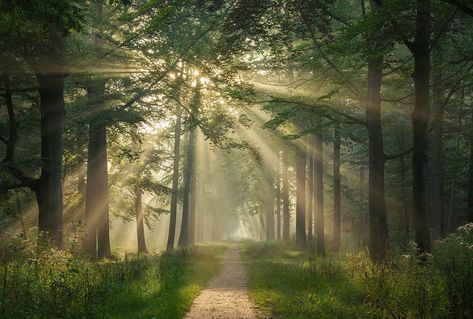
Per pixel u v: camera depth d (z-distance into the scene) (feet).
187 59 74.28
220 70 72.84
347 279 43.57
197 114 85.10
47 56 55.62
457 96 96.68
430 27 47.32
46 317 27.48
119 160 111.04
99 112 75.31
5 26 46.14
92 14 68.44
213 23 58.13
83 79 71.56
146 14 68.13
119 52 76.07
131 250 149.38
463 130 102.94
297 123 90.94
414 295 28.99
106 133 95.04
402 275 37.04
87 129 90.27
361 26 41.39
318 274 49.26
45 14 40.01
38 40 53.21
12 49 54.54
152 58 75.92
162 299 38.45
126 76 78.28
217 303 40.47
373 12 42.70
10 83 61.72
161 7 50.42
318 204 96.12
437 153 92.79
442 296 28.30
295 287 45.93
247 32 53.06
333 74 65.77
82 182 114.52
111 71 74.08
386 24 44.93
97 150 88.79
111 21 81.25
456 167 118.21
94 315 29.32
